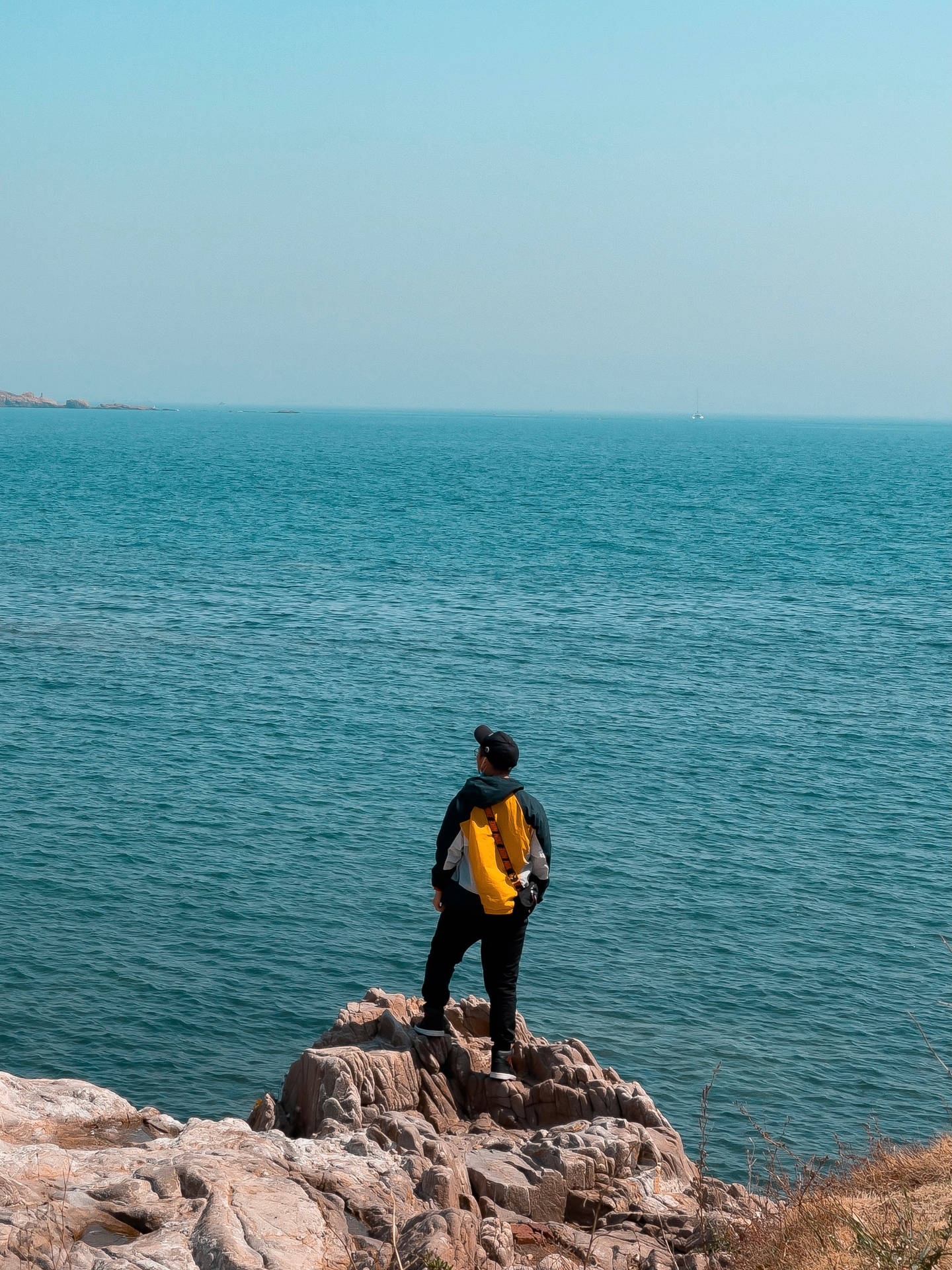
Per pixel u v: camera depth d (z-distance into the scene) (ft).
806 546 295.07
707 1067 60.34
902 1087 59.21
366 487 460.14
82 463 577.02
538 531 312.91
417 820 94.84
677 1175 20.63
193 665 146.30
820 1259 15.31
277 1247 13.65
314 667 146.82
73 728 117.39
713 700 136.67
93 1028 60.85
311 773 105.81
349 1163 17.52
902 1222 15.20
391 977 68.59
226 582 214.69
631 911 78.69
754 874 85.66
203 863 83.92
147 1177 15.56
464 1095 22.02
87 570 224.12
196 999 64.44
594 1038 62.59
